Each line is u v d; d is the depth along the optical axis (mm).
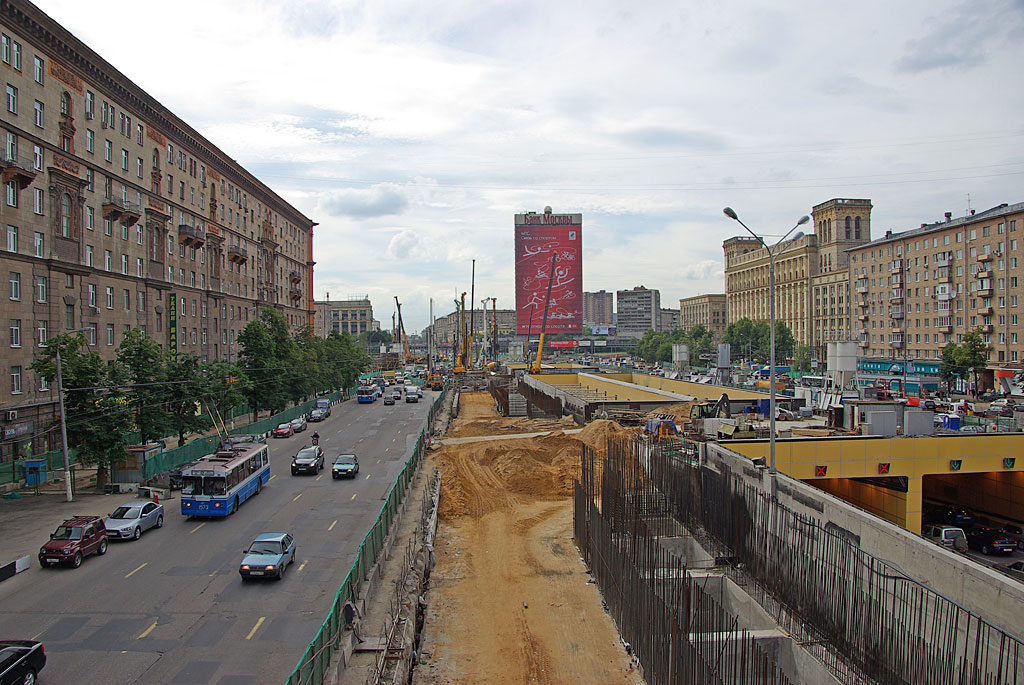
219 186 88375
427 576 27359
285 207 116688
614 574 23609
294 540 29297
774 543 22609
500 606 24594
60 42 52531
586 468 30609
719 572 25172
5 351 45969
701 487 29078
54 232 51844
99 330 58594
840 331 158750
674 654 16234
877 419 37438
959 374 98938
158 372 48562
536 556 30266
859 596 18359
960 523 41406
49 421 46938
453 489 42344
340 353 113812
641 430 52938
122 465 42938
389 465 50812
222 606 22672
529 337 176625
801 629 20516
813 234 183250
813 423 49656
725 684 16328
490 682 18969
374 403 107812
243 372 62188
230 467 35500
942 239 121062
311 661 15273
